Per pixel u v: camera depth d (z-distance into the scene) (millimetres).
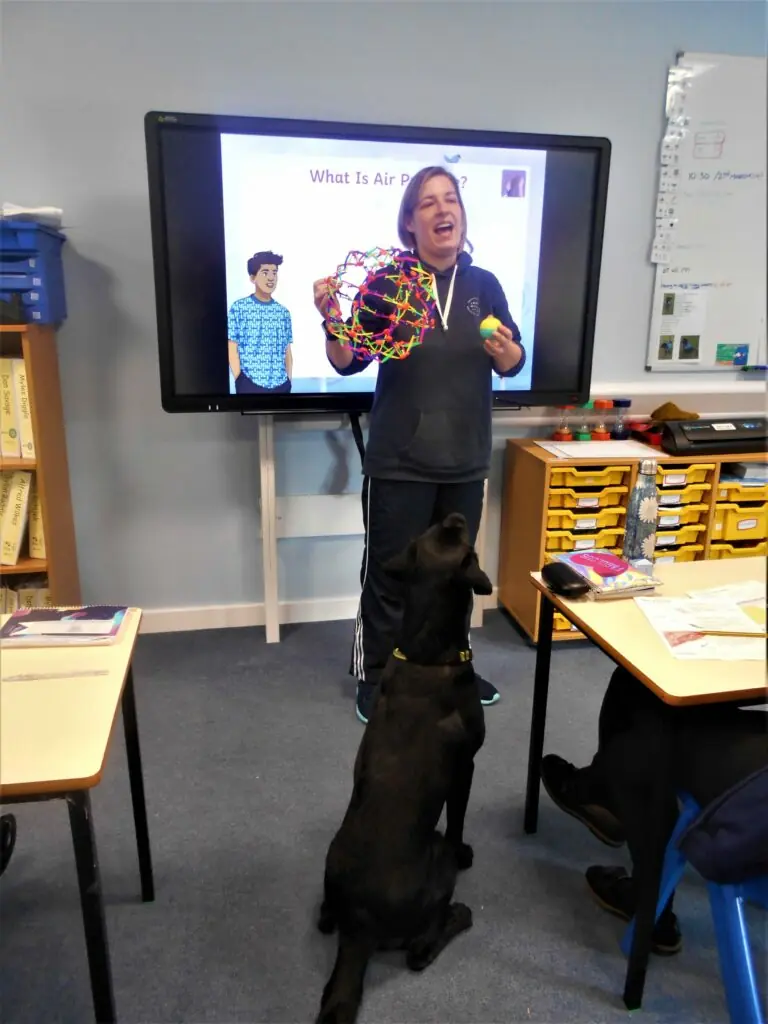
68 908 1618
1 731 1074
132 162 2494
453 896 1653
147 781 2039
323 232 2402
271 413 2537
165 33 2412
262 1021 1359
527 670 2662
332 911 1384
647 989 1438
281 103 2533
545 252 2559
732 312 3012
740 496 2801
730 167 2857
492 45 2607
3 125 2398
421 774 1379
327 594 3033
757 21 2748
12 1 2307
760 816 1082
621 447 2809
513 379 2652
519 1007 1394
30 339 2256
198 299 2391
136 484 2771
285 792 2000
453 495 2271
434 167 2402
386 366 2229
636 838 1423
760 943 1435
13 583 2553
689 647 1351
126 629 1405
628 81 2723
